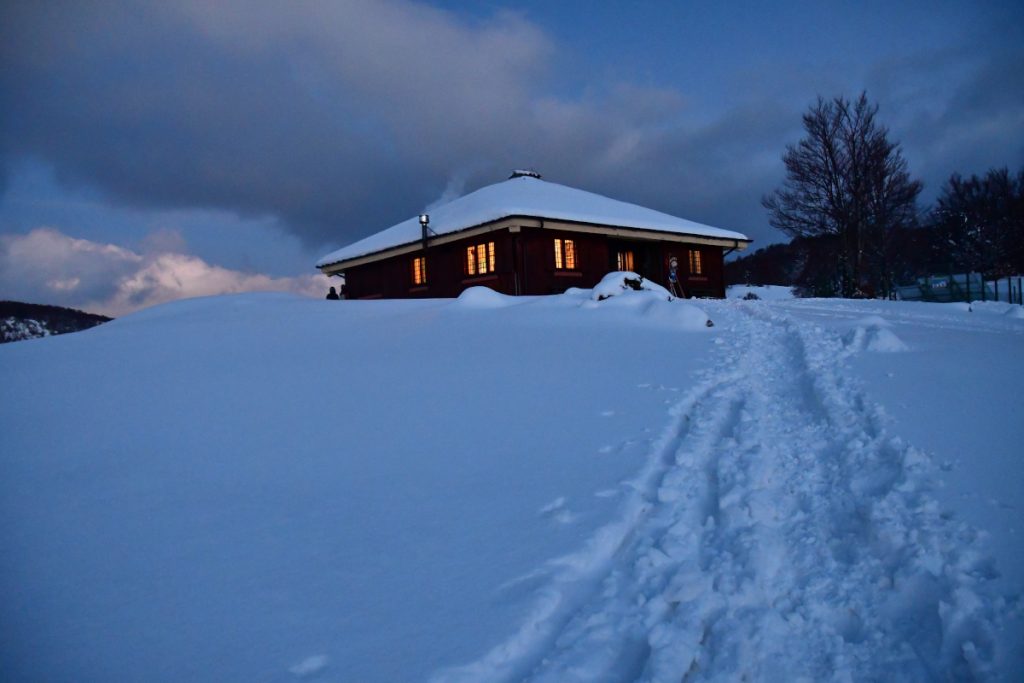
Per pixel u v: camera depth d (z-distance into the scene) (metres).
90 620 3.04
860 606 3.00
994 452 4.56
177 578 3.42
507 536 3.72
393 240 25.97
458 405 6.86
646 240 25.28
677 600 3.09
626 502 4.10
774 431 5.61
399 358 9.62
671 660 2.60
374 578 3.32
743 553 3.43
